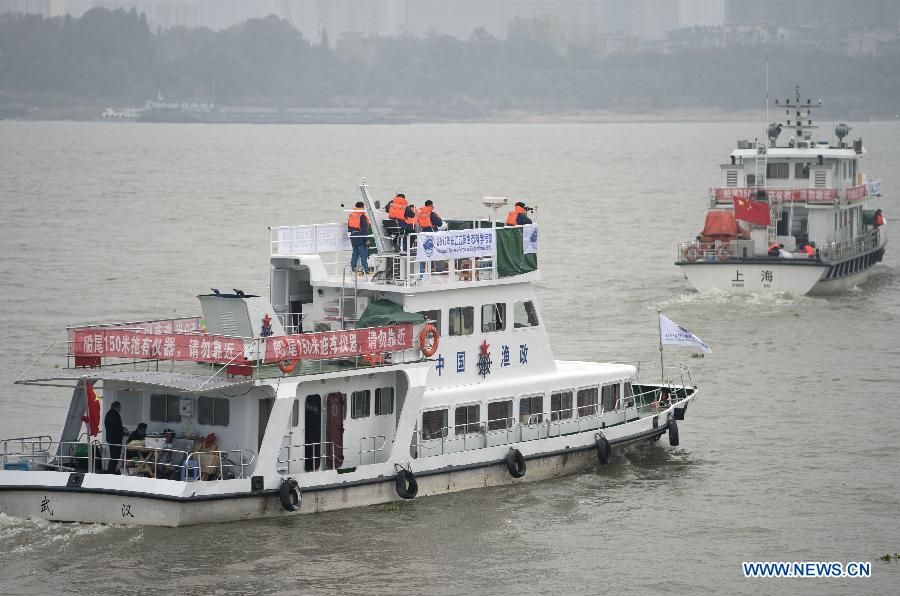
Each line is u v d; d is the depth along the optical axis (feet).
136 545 206.80
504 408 245.45
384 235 245.86
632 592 201.16
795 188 492.54
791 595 201.16
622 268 541.75
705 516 233.35
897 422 295.69
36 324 394.52
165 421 221.87
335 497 220.84
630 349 375.25
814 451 273.54
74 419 225.15
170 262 536.42
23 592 193.77
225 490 210.18
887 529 228.43
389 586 199.72
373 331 223.92
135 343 218.79
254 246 595.47
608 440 256.73
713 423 295.48
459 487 235.40
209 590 196.03
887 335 397.80
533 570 207.72
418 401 228.84
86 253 561.43
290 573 201.98
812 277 456.04
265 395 214.69
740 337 393.50
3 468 217.77
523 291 250.57
